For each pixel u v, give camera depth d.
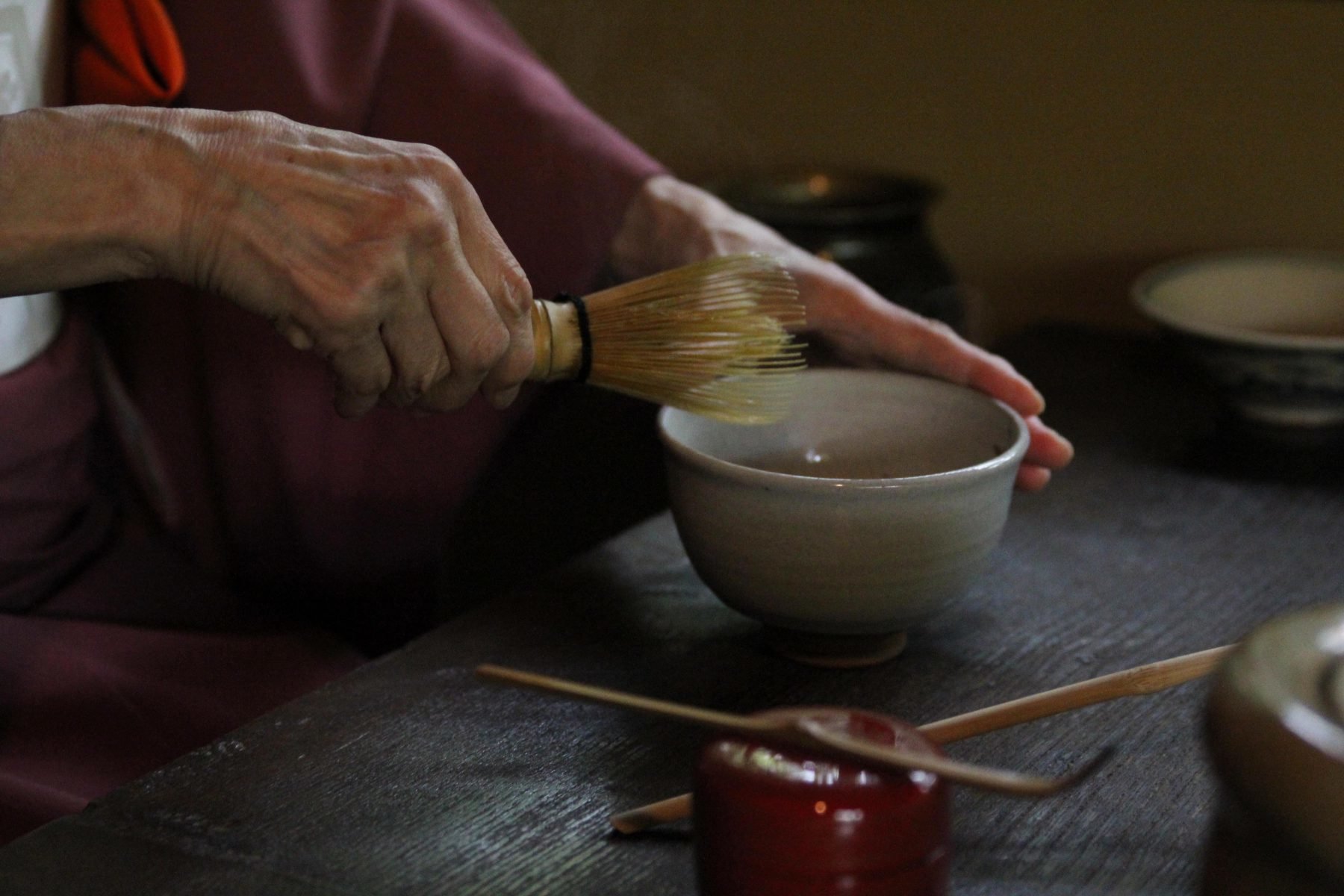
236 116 1.20
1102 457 1.44
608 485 1.65
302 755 1.16
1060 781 1.01
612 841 1.11
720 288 1.23
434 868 1.10
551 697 1.20
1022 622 1.26
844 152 1.81
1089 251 1.70
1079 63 1.67
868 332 1.32
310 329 1.19
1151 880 1.09
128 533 1.43
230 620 1.38
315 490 1.43
